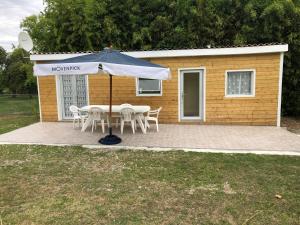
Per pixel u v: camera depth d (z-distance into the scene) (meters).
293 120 11.99
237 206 4.14
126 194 4.57
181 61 10.27
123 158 6.45
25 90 26.62
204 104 10.38
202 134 8.72
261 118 10.05
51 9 15.62
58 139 8.26
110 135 7.89
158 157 6.50
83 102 11.34
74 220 3.77
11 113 15.38
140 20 14.96
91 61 6.30
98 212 3.98
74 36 14.69
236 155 6.58
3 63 30.17
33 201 4.33
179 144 7.52
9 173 5.56
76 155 6.72
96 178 5.27
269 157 6.41
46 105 11.48
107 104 11.01
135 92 10.76
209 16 13.94
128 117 8.86
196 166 5.85
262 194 4.52
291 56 12.19
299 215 3.88
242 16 13.65
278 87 9.76
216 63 10.05
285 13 11.92
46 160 6.38
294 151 6.75
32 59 10.77
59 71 6.28
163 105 10.67
